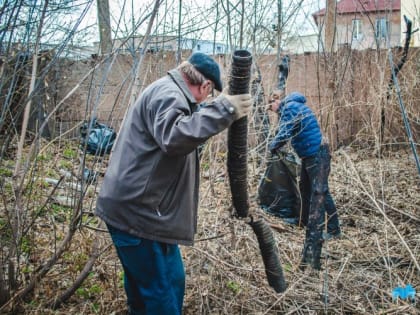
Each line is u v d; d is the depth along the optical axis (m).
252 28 4.12
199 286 3.35
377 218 5.18
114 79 5.08
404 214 5.20
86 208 4.23
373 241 4.60
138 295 2.81
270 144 4.71
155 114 2.36
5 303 3.09
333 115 7.23
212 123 2.25
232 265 3.62
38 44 2.89
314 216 3.81
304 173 4.95
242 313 3.32
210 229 4.00
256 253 4.03
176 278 2.65
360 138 7.84
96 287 3.43
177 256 2.69
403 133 8.00
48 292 3.25
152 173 2.45
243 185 2.76
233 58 2.33
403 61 7.93
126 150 2.50
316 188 3.81
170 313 2.58
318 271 3.79
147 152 2.44
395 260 4.18
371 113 8.09
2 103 3.13
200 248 3.75
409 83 8.13
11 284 3.12
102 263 3.58
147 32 3.10
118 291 3.41
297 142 4.83
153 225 2.50
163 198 2.51
